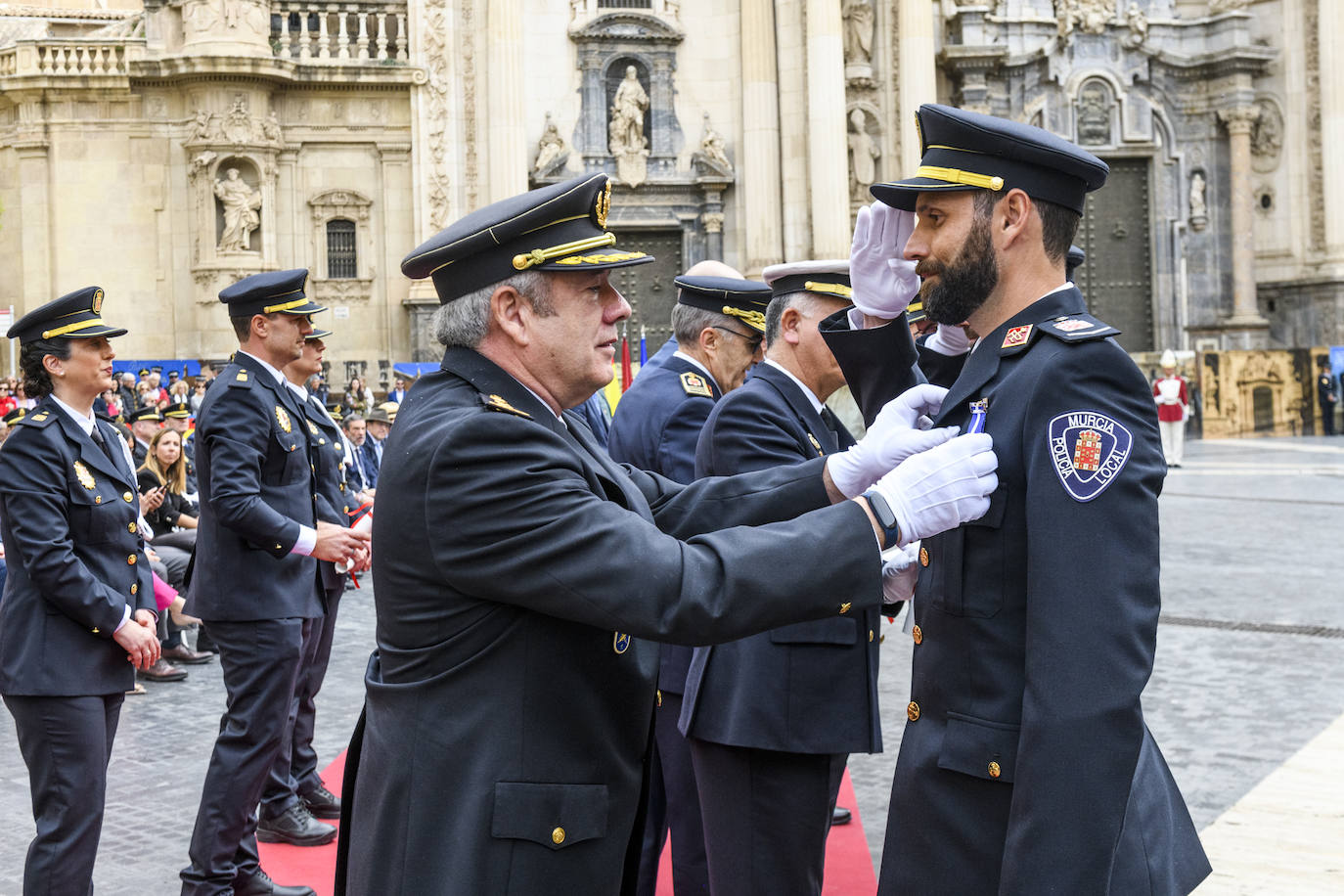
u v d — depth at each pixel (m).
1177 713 9.18
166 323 30.42
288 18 30.78
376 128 31.23
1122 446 3.08
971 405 3.33
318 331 7.54
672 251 33.66
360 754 3.30
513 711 2.97
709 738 4.68
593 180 3.16
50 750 5.46
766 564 2.83
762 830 4.64
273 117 30.36
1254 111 37.16
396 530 3.00
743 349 6.17
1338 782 7.43
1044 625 3.03
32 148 30.08
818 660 4.61
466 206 31.42
